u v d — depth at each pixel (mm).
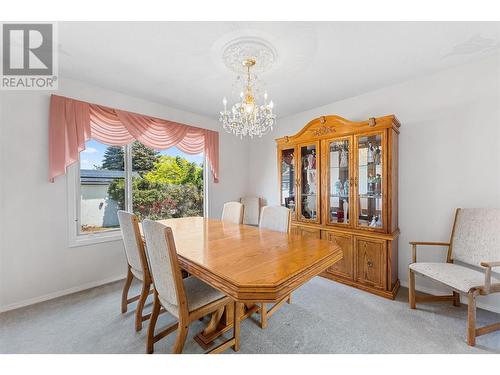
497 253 1831
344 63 2068
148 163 3100
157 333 1692
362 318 1894
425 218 2375
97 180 2643
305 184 3039
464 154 2143
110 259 2639
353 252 2498
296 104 3125
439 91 2260
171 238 1206
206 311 1389
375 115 2688
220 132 3828
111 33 1649
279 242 1701
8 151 2041
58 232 2301
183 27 1592
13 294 2061
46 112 2225
